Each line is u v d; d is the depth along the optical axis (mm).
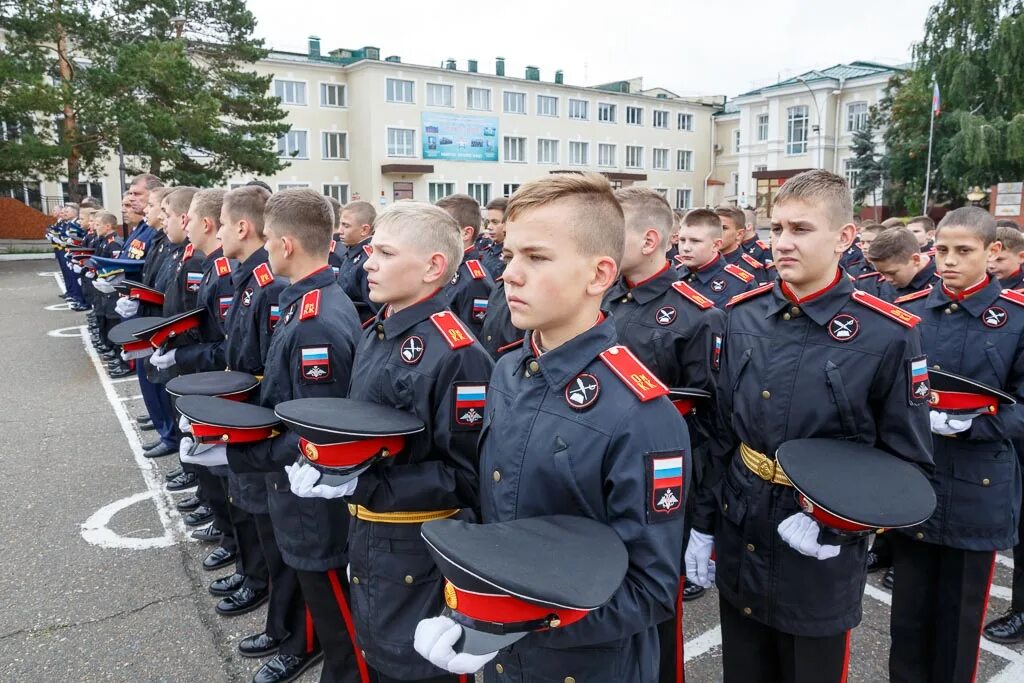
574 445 1544
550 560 1292
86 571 3861
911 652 2828
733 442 2354
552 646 1460
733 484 2281
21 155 19688
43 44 23406
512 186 40438
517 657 1651
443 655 1363
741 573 2232
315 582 2619
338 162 36594
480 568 1227
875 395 2090
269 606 3010
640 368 1601
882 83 36812
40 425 6402
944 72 28391
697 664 3158
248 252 3361
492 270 7328
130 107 21000
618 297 3316
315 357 2541
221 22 26297
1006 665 3070
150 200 6203
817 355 2127
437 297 2277
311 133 35625
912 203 30969
